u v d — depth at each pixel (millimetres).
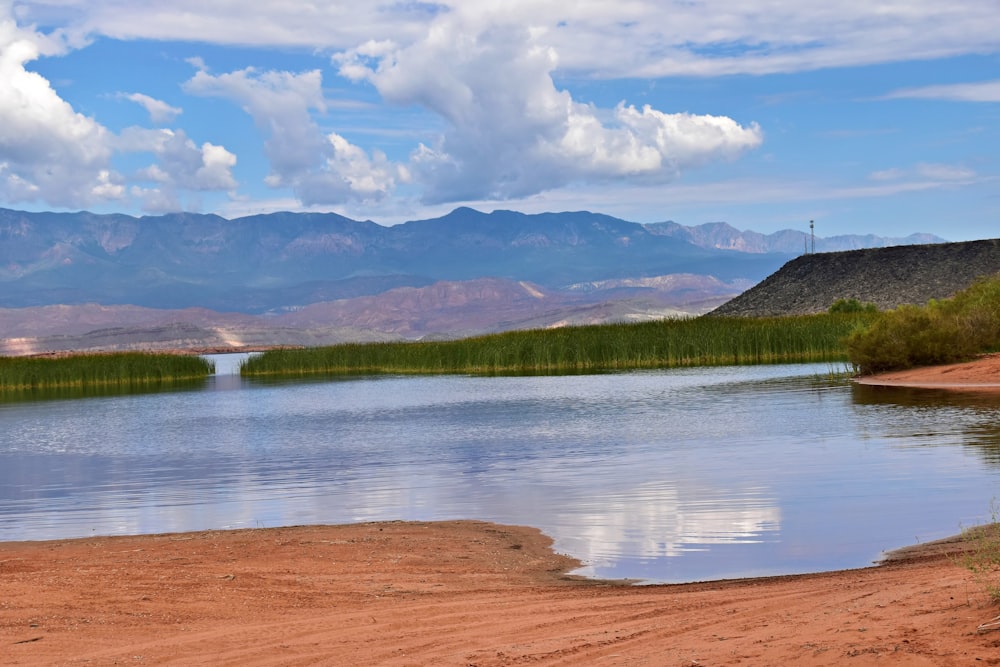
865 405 34938
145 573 14023
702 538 15680
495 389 53312
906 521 15992
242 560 15109
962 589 9141
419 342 90375
